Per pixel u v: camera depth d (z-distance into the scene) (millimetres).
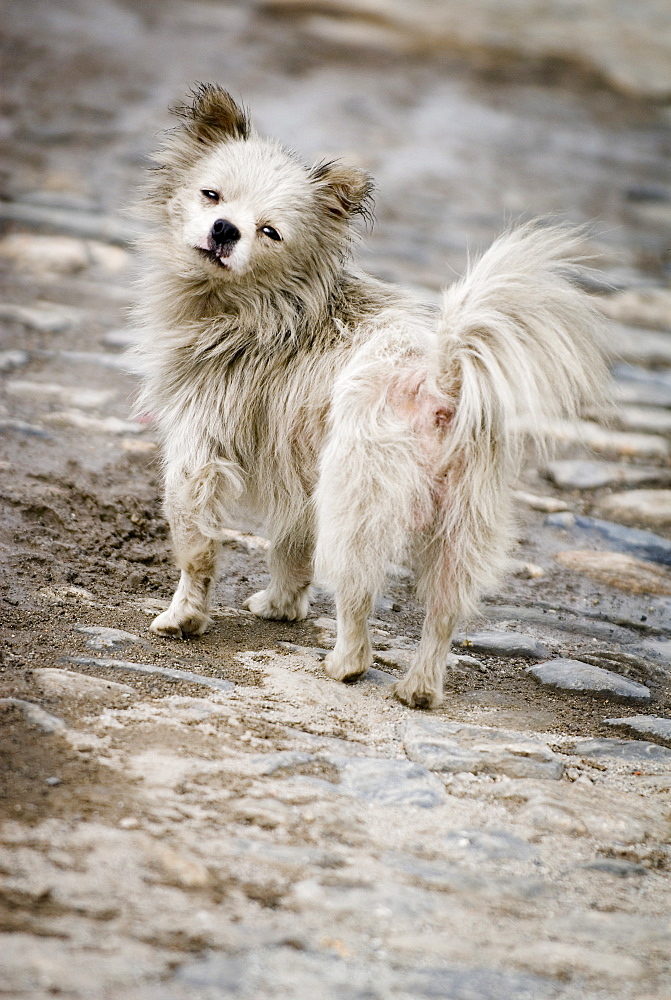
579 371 5484
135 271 6852
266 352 6105
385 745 5336
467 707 6012
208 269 6062
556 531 8977
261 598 6938
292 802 4578
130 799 4355
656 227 18031
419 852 4391
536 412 5340
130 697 5277
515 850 4504
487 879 4262
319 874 4078
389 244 15109
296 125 19859
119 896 3730
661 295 15109
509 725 5801
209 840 4172
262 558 7848
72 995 3188
